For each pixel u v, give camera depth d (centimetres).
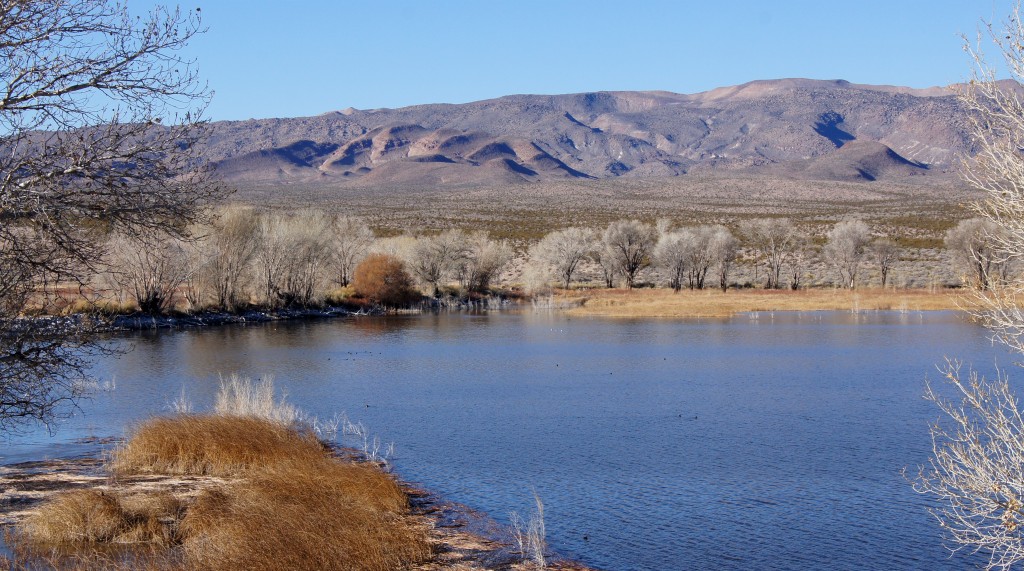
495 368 3509
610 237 8744
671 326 5444
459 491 1675
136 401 2619
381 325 5484
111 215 948
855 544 1388
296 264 6119
